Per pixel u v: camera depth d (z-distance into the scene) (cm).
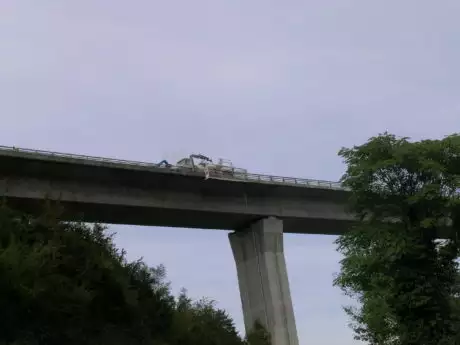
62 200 4819
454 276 3684
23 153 4588
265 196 6156
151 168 5281
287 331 5859
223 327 5788
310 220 6425
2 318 2948
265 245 6056
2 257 2984
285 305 5962
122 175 5162
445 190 3541
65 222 4059
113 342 3694
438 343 3397
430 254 3562
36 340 3038
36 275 3078
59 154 4816
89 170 4959
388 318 3609
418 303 3400
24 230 3556
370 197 3734
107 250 4106
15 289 2969
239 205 5962
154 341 4125
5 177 4603
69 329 3303
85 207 5019
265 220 6097
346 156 3875
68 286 3366
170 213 5559
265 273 6016
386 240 3550
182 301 5678
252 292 6169
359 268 3753
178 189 5566
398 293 3538
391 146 3725
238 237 6378
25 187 4669
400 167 3653
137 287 4469
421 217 3578
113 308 3822
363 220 3900
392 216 3722
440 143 3659
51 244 3422
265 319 5969
